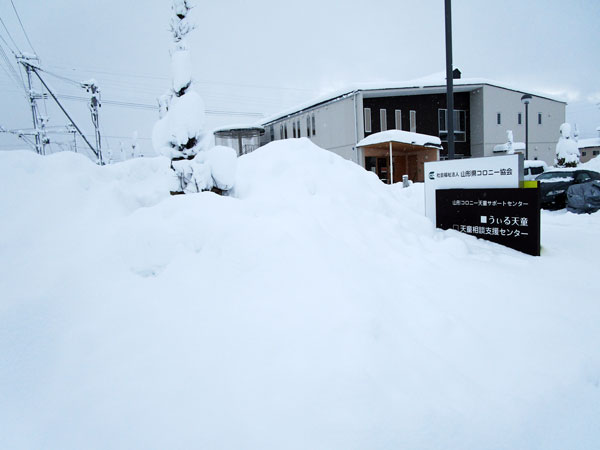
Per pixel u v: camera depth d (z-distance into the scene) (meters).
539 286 3.42
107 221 3.37
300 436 1.69
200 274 2.79
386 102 24.11
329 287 2.63
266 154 5.61
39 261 2.70
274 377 1.99
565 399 2.03
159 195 4.86
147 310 2.49
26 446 1.74
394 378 2.03
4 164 3.34
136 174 5.33
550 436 1.82
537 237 4.57
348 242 3.65
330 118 24.22
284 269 2.78
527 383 2.12
